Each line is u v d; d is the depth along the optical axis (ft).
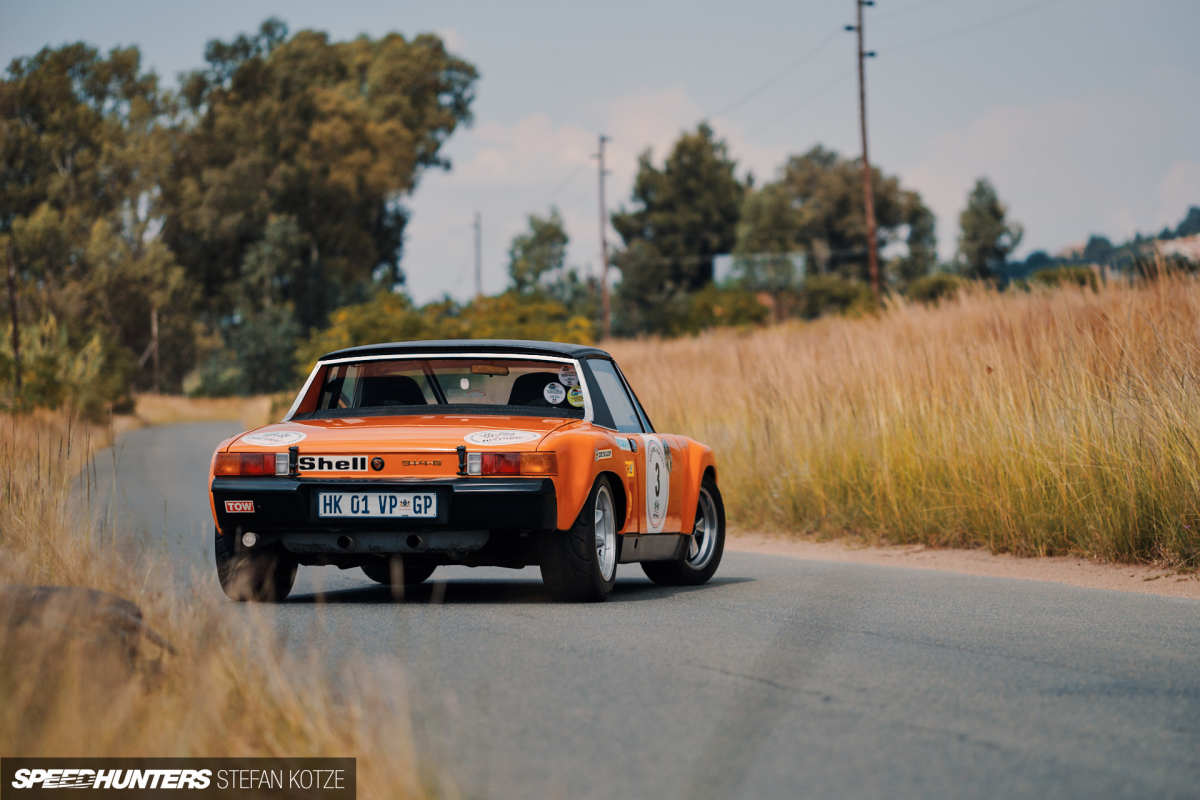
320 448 38.58
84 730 18.69
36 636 21.81
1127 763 20.65
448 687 26.02
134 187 468.34
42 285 451.12
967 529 60.85
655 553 45.03
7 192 462.60
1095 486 54.75
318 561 40.60
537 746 21.45
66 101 470.80
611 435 41.83
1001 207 582.76
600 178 357.20
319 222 482.28
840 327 102.06
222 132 469.16
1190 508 51.11
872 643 32.04
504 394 42.83
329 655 29.48
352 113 477.77
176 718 20.36
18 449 49.88
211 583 33.60
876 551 62.59
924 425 66.44
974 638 33.06
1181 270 73.10
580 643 31.40
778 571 52.70
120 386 295.28
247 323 456.04
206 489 94.68
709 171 618.03
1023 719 23.66
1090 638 33.27
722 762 20.49
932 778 19.70
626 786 19.16
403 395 43.52
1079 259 93.30
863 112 231.30
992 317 83.92
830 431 71.26
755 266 548.72
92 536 38.22
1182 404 53.78
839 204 649.61
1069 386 61.26
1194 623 36.27
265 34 488.02
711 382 98.68
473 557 39.68
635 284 587.27
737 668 28.19
